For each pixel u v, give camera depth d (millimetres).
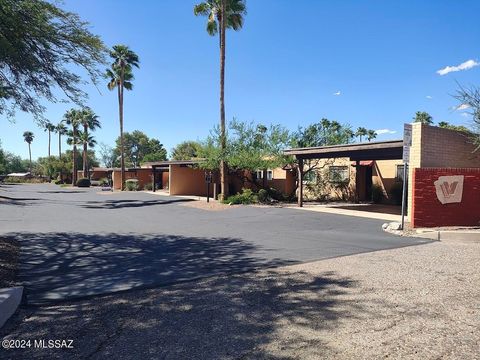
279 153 23391
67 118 66125
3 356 3783
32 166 127188
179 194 32188
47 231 12617
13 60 7145
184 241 10617
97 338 4176
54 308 5184
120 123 42469
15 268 7457
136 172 46031
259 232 12234
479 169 13039
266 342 4023
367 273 6844
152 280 6582
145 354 3781
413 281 6293
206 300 5430
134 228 13391
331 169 25672
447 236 10570
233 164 23141
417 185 12344
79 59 8023
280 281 6383
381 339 4074
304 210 18328
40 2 7020
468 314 4801
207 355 3746
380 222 14094
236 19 24344
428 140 13641
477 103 13953
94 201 26969
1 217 16984
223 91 23547
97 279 6672
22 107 8359
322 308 5039
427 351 3789
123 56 41594
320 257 8297
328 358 3668
